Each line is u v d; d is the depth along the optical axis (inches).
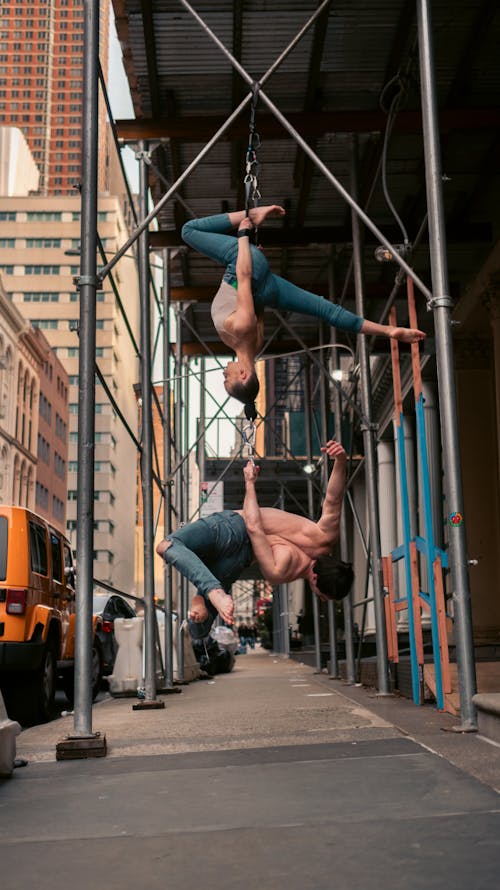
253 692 535.5
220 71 478.3
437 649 345.4
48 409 4040.4
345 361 1146.0
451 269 716.0
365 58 466.0
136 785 201.6
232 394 180.1
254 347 185.8
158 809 173.0
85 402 292.4
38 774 227.8
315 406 1299.2
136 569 6481.3
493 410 748.0
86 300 298.5
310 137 510.0
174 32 446.0
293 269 722.8
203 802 177.3
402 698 426.9
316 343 862.5
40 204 5477.4
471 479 741.9
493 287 647.1
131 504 6038.4
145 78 485.7
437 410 890.1
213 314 188.5
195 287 752.3
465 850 131.3
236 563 169.0
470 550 731.4
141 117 506.6
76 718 266.5
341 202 615.2
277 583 168.4
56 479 4210.1
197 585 157.6
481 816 151.6
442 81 488.7
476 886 114.9
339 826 150.6
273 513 169.9
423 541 367.9
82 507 285.9
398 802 166.2
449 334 300.8
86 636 272.7
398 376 414.9
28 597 424.5
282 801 173.5
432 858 128.3
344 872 124.0
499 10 425.1
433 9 428.8
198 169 571.8
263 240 632.4
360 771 202.5
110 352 5206.7
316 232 629.3
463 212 622.8
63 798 189.9
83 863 135.3
